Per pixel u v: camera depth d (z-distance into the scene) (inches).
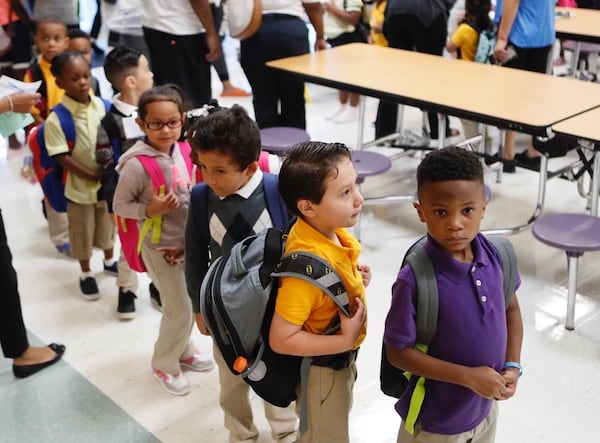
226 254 67.1
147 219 88.1
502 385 54.9
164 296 92.4
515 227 138.4
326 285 58.6
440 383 59.3
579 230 106.6
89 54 143.0
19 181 174.6
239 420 82.4
